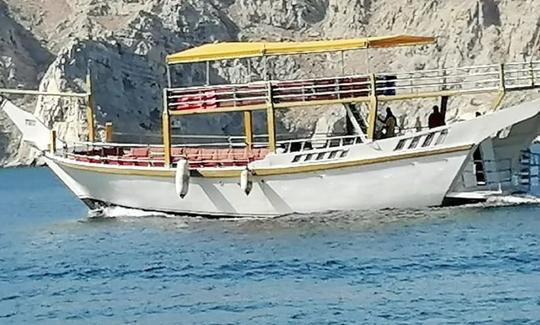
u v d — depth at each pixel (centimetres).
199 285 5028
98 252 6094
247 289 4884
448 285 4781
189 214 7025
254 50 6900
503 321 4144
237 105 6912
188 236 6412
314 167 6675
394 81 6812
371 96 6738
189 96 6962
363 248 5706
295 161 6712
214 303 4634
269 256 5622
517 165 7038
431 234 6009
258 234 6303
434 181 6675
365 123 7456
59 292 5050
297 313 4391
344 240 5953
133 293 4938
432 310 4347
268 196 6775
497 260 5278
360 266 5266
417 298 4556
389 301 4525
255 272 5250
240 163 6962
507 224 6222
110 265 5653
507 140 6919
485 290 4656
